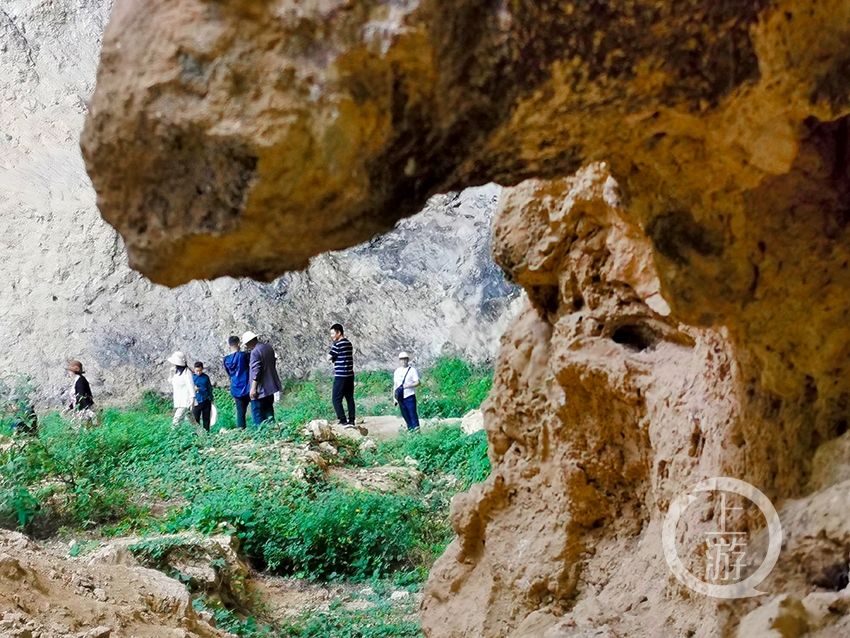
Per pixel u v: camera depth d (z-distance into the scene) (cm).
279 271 206
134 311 2683
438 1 174
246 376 1627
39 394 2547
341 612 878
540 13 185
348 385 1727
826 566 266
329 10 170
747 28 203
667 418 361
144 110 175
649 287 381
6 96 2827
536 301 450
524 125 202
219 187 180
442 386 2480
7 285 2669
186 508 1016
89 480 1089
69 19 2908
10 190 2750
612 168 253
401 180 199
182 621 550
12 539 566
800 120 227
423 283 2736
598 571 402
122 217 190
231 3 171
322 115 173
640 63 198
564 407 409
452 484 1349
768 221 269
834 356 294
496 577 444
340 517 1022
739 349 298
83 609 497
